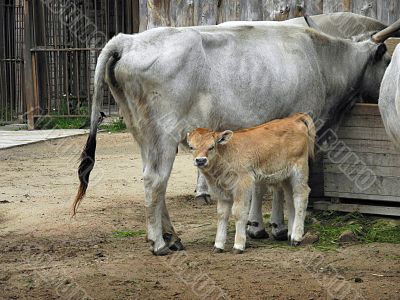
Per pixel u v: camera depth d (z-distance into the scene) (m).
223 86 8.55
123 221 9.88
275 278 7.33
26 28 18.36
